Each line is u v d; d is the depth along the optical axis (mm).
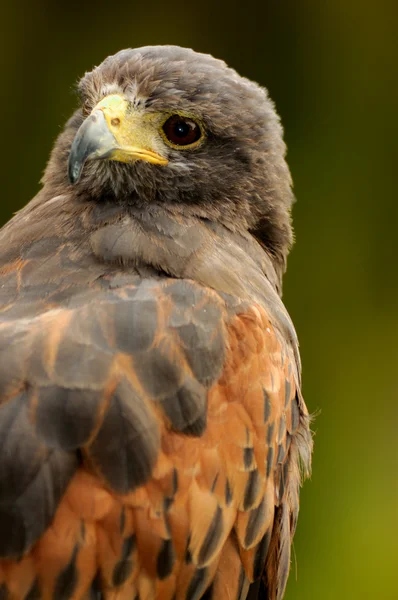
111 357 5980
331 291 14961
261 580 7066
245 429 6359
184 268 6867
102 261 6805
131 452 5855
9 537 5672
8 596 5703
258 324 6703
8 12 14852
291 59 15250
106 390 5883
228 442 6266
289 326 7398
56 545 5719
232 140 7785
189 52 8055
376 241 15094
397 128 15211
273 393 6590
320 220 15094
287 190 8320
